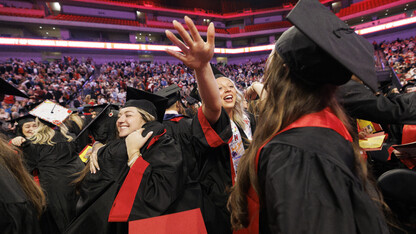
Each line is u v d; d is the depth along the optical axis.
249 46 32.84
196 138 1.34
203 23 32.66
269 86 0.71
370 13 26.23
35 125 3.12
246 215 0.73
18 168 1.05
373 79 0.57
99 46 23.50
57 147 2.74
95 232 1.18
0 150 1.00
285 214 0.48
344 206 0.47
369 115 1.28
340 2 29.70
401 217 0.90
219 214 1.39
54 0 23.84
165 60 27.67
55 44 21.48
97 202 1.23
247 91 2.18
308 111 0.63
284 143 0.58
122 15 27.58
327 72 0.58
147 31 27.30
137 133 1.36
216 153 1.52
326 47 0.52
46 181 2.52
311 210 0.47
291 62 0.62
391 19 25.17
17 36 20.83
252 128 1.97
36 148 2.63
